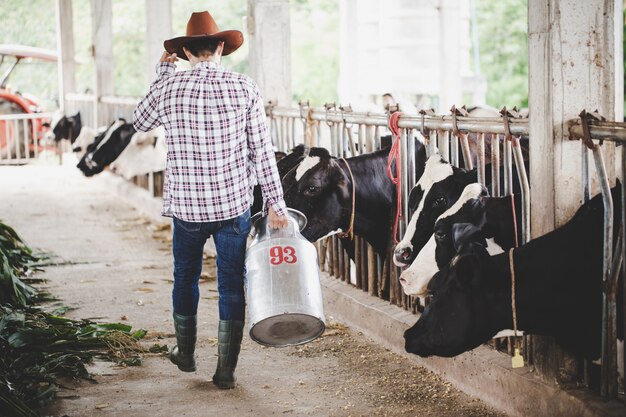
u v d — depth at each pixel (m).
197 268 5.55
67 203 14.41
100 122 17.08
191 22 5.28
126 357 6.17
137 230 11.86
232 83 5.21
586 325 4.50
